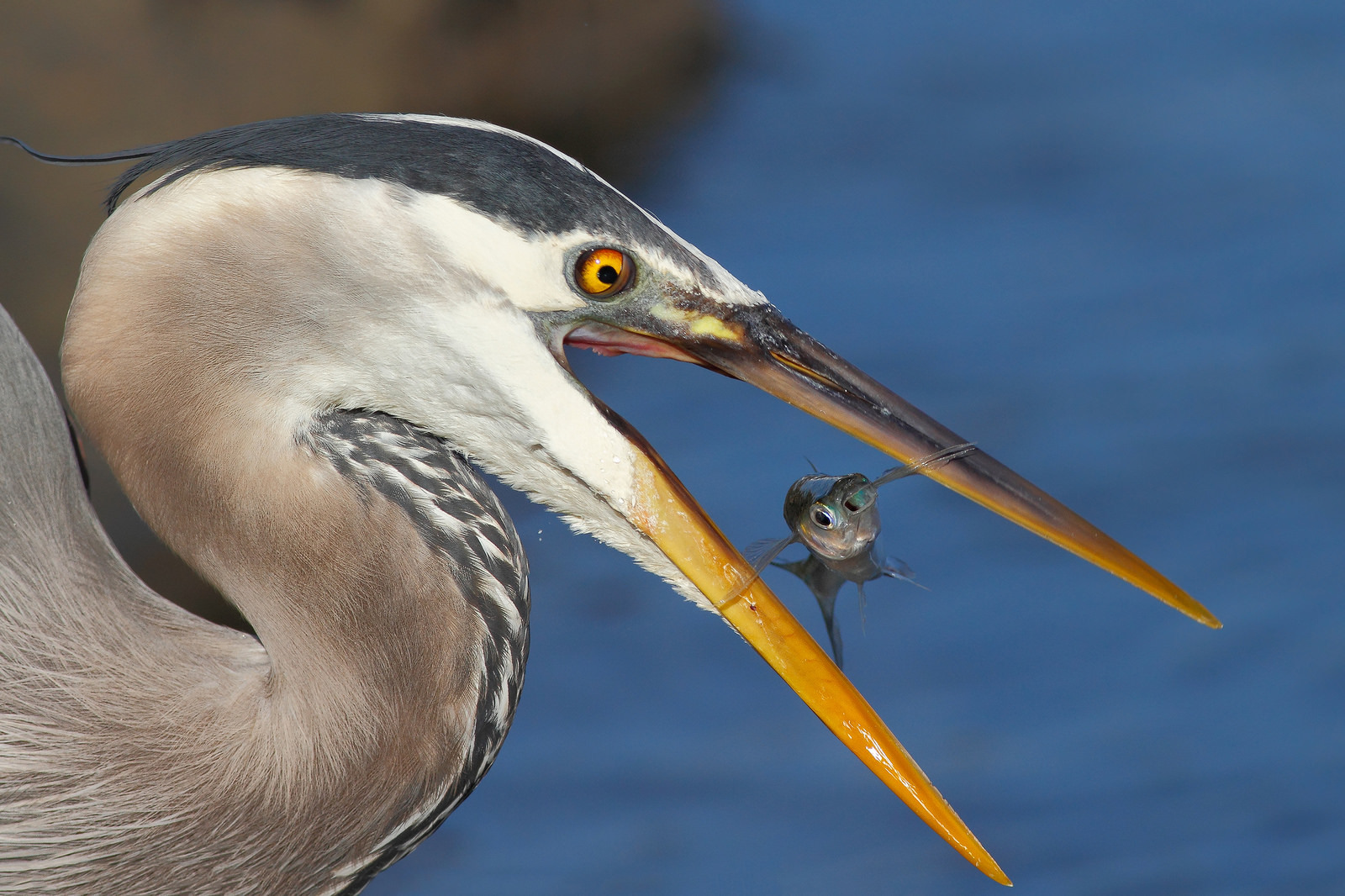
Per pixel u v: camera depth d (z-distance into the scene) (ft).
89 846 17.95
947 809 18.94
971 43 78.13
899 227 59.62
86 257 17.88
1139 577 19.95
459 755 18.39
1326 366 49.98
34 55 56.34
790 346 19.75
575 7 69.67
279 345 17.67
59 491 18.76
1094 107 70.54
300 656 17.84
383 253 17.78
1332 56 74.23
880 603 40.96
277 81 60.08
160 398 17.58
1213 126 67.72
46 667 18.06
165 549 39.14
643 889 32.81
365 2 64.08
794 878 33.50
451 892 32.58
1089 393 48.73
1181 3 81.97
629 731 37.32
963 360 50.16
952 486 19.84
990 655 39.34
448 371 18.30
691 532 19.11
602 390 48.21
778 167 65.05
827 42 78.13
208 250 17.47
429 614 17.88
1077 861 33.99
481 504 18.39
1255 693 38.32
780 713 38.17
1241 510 43.93
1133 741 36.91
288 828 18.04
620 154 66.13
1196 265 56.59
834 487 19.03
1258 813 35.19
